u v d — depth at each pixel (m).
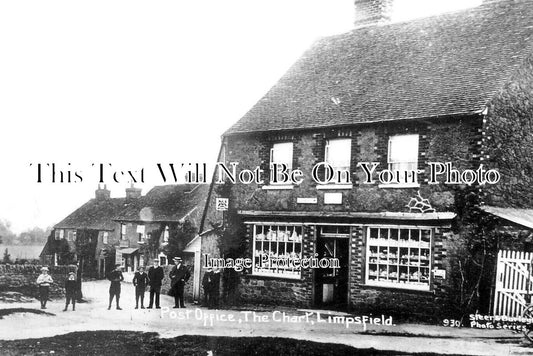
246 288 20.50
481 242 15.44
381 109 18.17
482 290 15.37
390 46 21.61
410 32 21.72
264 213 20.03
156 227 33.69
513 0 20.12
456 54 19.06
